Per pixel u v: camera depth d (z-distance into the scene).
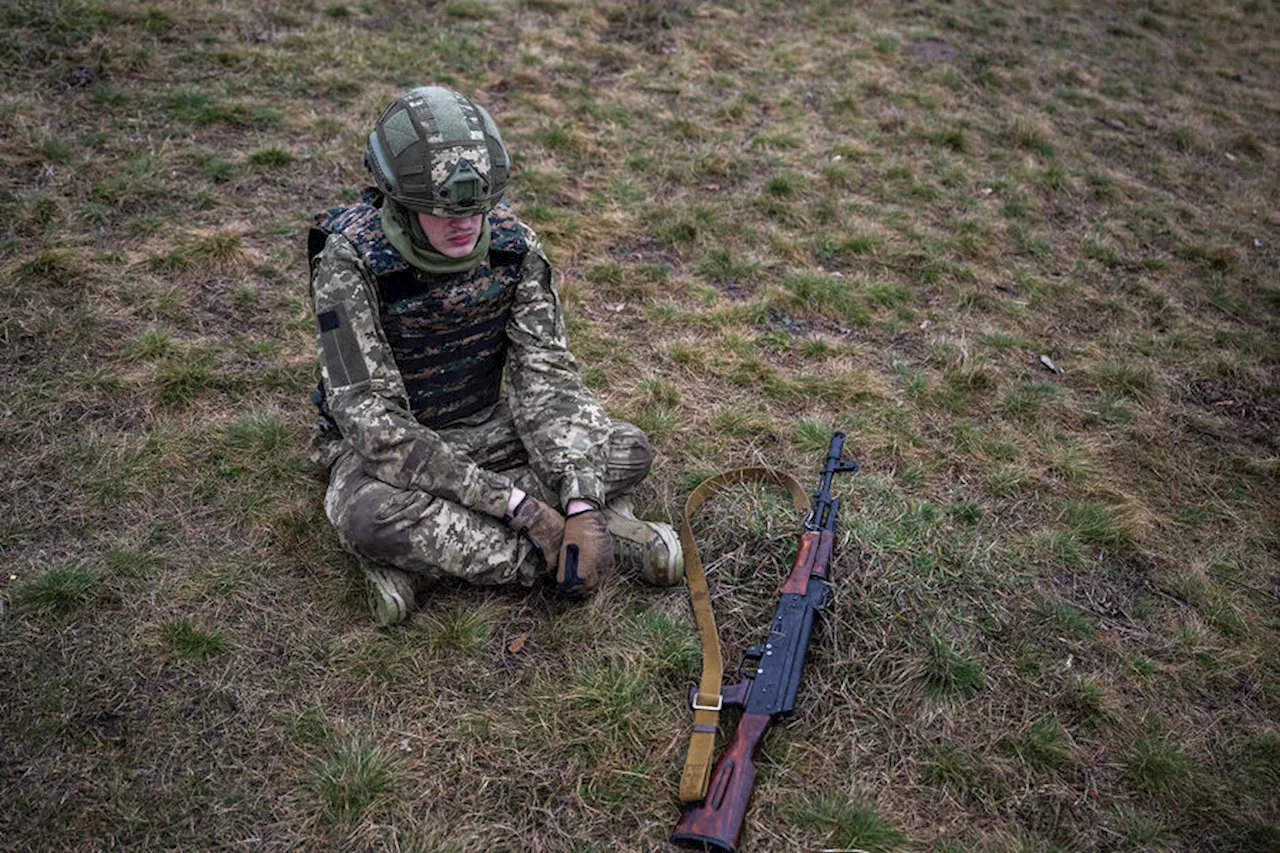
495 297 3.26
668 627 3.31
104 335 4.42
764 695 2.99
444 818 2.75
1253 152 8.29
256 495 3.71
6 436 3.83
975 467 4.32
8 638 3.08
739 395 4.61
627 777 2.88
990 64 8.74
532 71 7.20
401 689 3.08
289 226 5.35
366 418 3.04
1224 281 6.26
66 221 5.08
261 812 2.71
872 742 3.05
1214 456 4.65
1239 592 3.85
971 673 3.22
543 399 3.36
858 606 3.35
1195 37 10.73
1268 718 3.31
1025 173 7.06
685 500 3.91
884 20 9.26
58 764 2.77
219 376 4.27
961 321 5.41
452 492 3.13
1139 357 5.35
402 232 3.02
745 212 6.10
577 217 5.76
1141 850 2.83
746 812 2.79
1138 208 6.96
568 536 3.21
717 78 7.61
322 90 6.61
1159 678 3.40
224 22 7.14
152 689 3.00
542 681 3.13
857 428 4.45
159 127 5.96
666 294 5.31
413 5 7.93
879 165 6.85
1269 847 2.87
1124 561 3.92
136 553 3.40
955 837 2.81
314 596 3.36
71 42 6.49
